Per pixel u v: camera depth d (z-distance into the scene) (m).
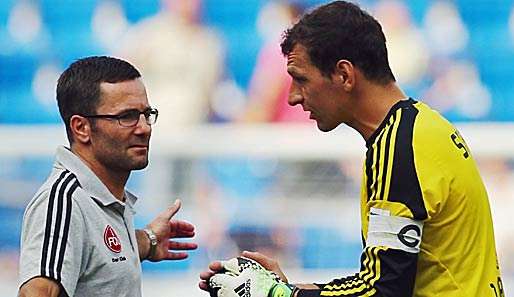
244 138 32.09
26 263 10.96
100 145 11.72
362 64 10.99
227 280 11.50
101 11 36.06
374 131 11.07
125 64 11.96
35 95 35.44
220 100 33.81
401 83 34.12
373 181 10.67
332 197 30.38
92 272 11.41
